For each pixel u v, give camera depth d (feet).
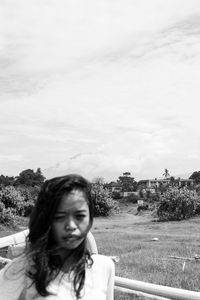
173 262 30.99
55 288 6.20
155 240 49.55
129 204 240.73
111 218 113.19
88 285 6.48
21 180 328.08
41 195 6.28
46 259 6.17
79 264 6.37
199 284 22.34
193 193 96.07
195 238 50.78
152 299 11.68
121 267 28.50
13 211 95.45
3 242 10.22
